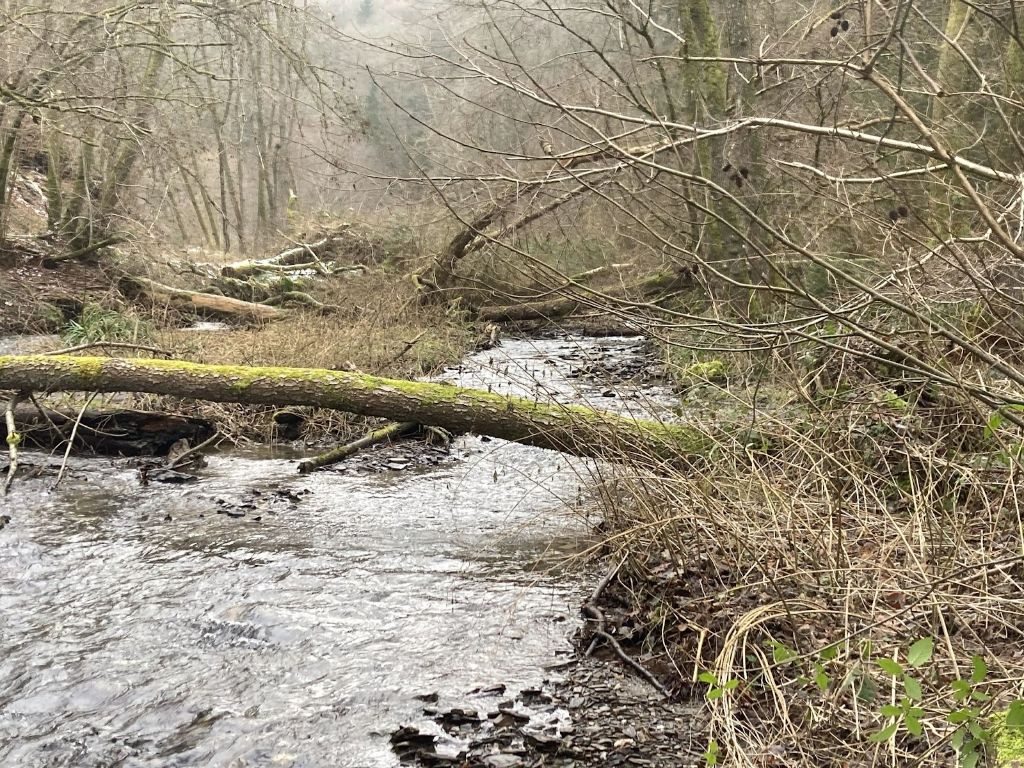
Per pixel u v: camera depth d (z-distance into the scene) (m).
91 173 16.75
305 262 19.56
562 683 3.85
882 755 2.85
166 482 7.09
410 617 4.54
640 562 4.62
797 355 6.11
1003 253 4.75
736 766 2.87
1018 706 2.26
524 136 5.93
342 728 3.52
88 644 4.25
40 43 12.80
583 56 8.17
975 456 4.62
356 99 12.55
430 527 6.03
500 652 4.15
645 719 3.54
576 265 10.51
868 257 5.41
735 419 5.81
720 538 4.32
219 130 17.66
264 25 13.45
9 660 4.08
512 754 3.32
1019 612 3.21
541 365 11.56
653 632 4.20
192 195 24.00
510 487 7.00
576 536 5.75
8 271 14.98
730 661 3.26
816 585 3.69
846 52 5.07
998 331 4.97
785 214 6.14
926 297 5.00
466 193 5.71
